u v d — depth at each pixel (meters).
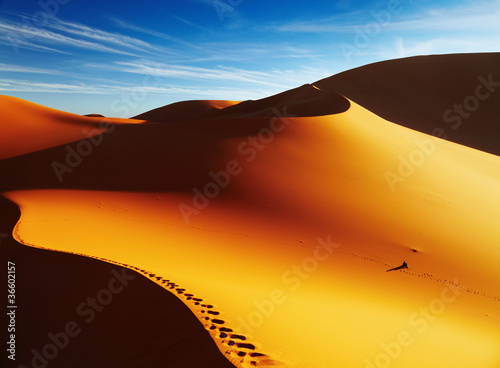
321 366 5.25
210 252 13.69
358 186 24.28
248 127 33.16
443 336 8.64
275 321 6.79
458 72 75.94
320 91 61.12
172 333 5.88
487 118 63.53
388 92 71.12
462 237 19.23
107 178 24.70
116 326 6.59
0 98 46.22
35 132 39.78
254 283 10.72
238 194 21.78
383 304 10.86
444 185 27.69
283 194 22.08
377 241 17.28
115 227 15.45
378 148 32.41
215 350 5.08
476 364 7.09
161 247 13.43
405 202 22.89
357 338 6.89
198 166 25.89
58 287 8.41
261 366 4.77
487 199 27.31
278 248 15.29
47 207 17.73
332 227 18.44
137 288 7.68
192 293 7.46
